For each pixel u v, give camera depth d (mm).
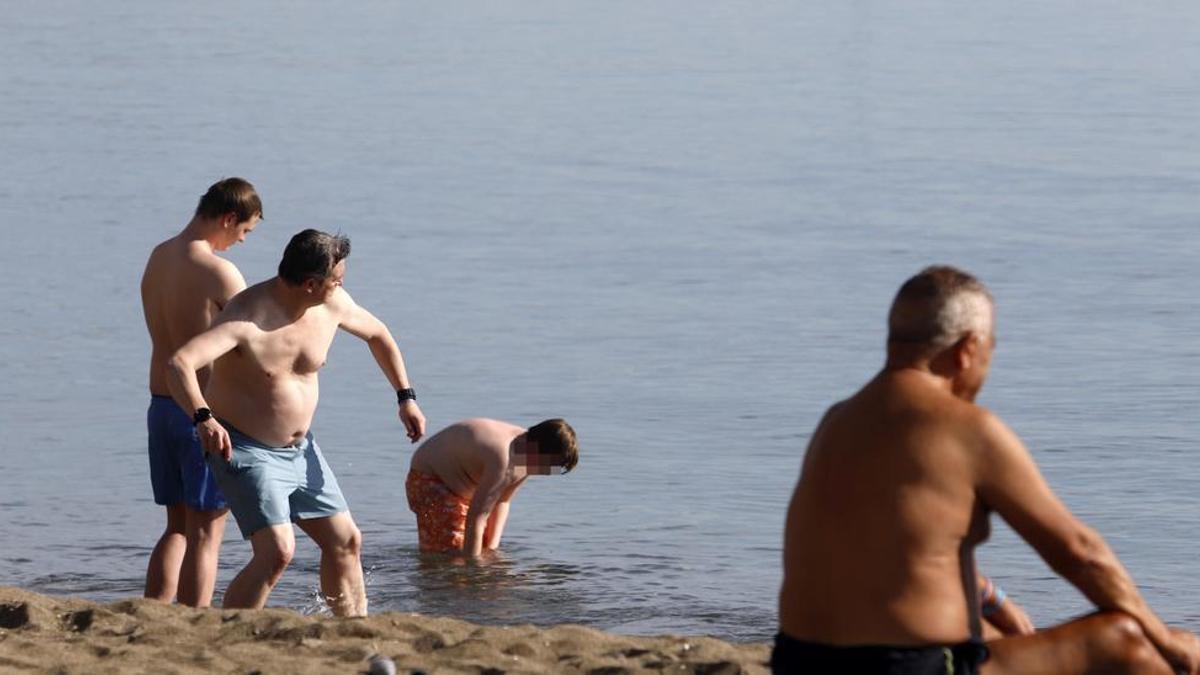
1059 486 29125
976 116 92188
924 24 160875
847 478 9555
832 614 9547
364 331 18078
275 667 13969
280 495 17078
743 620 21453
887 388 9711
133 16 161750
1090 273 50531
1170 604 22953
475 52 132250
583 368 38875
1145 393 36062
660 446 31781
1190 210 61875
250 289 17062
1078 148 79188
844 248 55188
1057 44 137125
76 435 32188
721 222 60531
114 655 14375
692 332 42750
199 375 17984
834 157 77312
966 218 60812
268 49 132625
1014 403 35406
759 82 111438
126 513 26828
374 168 73625
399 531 25797
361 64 122000
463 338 42062
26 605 15766
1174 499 28109
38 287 47719
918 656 9328
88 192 65938
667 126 89188
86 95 99875
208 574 17938
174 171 71875
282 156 77062
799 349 40875
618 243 56312
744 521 26594
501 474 23969
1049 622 21719
